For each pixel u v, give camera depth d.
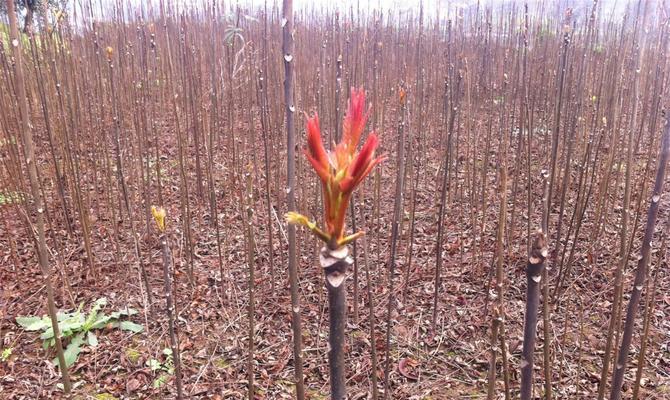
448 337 3.14
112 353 2.98
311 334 3.17
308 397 2.70
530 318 1.07
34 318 3.14
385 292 3.55
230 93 4.39
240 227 4.40
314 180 4.34
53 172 4.40
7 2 1.53
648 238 1.41
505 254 3.95
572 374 2.77
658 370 2.78
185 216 3.74
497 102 6.49
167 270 1.85
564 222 4.40
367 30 6.38
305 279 3.71
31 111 5.49
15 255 3.59
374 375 2.24
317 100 4.28
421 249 4.11
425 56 7.03
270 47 5.73
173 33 6.67
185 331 3.18
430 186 5.28
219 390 2.74
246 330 3.20
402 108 2.13
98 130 4.70
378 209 3.28
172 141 6.20
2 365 2.88
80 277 3.68
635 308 1.52
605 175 3.64
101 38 6.02
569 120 4.69
